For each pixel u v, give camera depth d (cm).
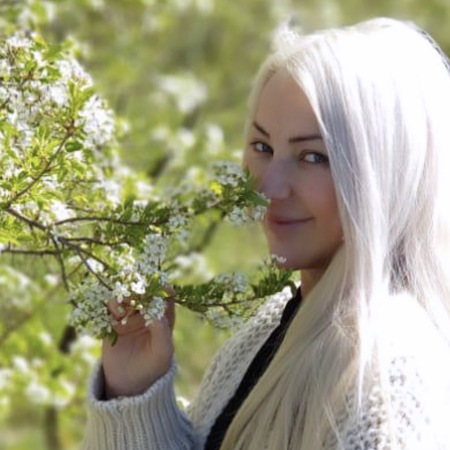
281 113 257
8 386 543
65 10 605
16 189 269
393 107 247
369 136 244
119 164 420
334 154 244
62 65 287
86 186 306
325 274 253
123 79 739
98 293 262
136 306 259
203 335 604
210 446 291
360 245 242
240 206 269
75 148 269
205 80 1002
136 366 285
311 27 936
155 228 277
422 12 1107
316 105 246
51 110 282
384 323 239
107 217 280
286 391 252
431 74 256
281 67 262
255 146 270
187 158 652
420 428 232
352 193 242
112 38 722
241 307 272
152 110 854
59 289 468
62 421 664
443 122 254
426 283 250
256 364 290
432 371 237
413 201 248
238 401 290
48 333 557
